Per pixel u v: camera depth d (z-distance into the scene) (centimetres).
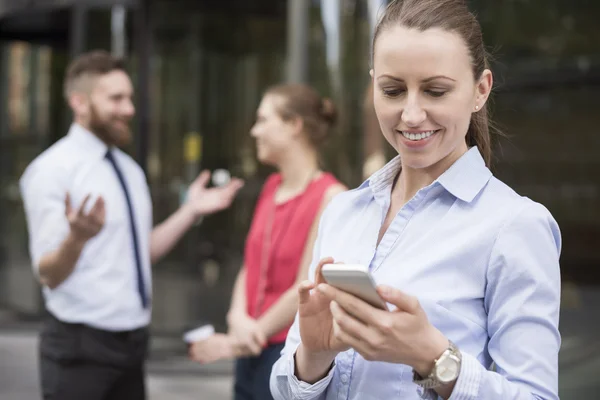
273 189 295
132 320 305
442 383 123
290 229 276
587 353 431
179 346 618
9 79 728
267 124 287
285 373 154
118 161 318
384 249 148
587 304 503
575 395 399
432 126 135
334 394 148
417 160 139
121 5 611
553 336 133
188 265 625
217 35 612
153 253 330
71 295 294
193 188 342
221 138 614
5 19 652
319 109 290
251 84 608
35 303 746
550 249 136
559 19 526
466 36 136
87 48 620
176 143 618
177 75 616
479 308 139
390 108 137
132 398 309
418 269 141
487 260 137
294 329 165
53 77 703
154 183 615
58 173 297
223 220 619
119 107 310
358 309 120
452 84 134
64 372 294
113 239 302
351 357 146
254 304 283
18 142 732
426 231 144
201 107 616
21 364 631
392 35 135
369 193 160
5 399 534
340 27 490
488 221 139
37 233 293
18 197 742
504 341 134
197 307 622
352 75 484
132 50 617
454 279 139
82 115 309
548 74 532
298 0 480
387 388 141
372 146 471
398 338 120
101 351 296
